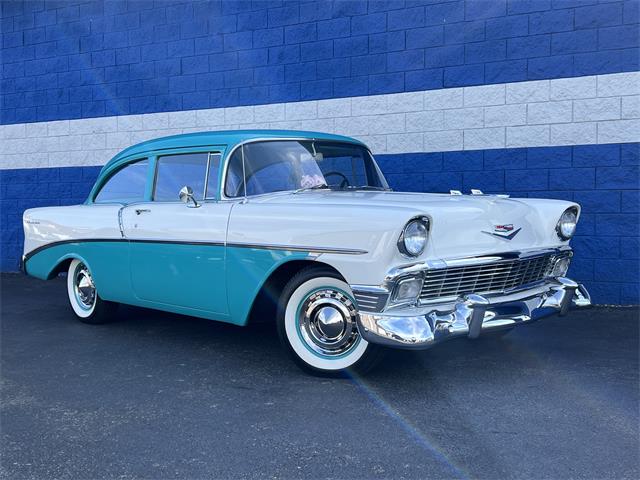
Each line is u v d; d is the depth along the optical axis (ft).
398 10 24.71
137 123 31.01
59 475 9.51
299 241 13.33
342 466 9.62
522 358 15.23
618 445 10.19
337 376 13.69
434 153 24.35
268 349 16.56
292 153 16.15
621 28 21.42
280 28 27.14
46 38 33.09
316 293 13.64
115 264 17.85
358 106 25.68
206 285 15.30
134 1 30.60
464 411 11.75
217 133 16.40
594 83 21.83
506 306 13.28
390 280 12.03
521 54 22.82
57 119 33.17
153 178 17.43
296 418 11.56
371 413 11.72
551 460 9.70
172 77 29.94
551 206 15.21
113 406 12.42
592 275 22.07
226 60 28.50
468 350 15.92
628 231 21.58
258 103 27.89
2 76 34.45
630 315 20.17
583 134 22.03
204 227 15.19
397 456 9.92
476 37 23.48
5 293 26.68
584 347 16.21
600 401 12.21
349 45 25.75
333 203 13.48
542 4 22.40
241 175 15.33
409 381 13.53
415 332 11.78
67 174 33.12
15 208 34.55
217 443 10.55
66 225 19.40
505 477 9.18
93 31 31.81
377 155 25.35
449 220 12.77
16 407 12.43
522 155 22.95
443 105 24.14
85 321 19.94
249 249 14.25
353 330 13.32
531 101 22.75
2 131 34.68
